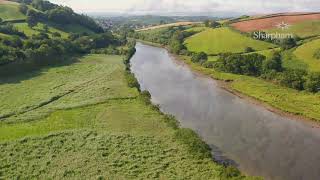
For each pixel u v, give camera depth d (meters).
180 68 112.56
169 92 83.12
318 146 53.34
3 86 78.69
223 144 53.56
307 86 78.44
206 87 88.56
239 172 41.69
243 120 64.38
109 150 46.38
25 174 40.44
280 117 66.06
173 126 55.22
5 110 62.47
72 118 59.41
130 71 102.81
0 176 39.84
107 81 84.94
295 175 44.94
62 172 40.78
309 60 93.12
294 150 51.91
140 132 53.00
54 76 90.00
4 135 51.91
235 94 81.94
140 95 72.00
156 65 117.25
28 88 77.62
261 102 74.62
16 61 96.56
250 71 97.19
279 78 86.25
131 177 40.09
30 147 47.09
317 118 63.62
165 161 43.84
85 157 44.41
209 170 42.00
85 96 72.06
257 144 53.78
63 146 47.50
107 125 56.00
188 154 45.88
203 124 62.06
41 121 58.06
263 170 46.00
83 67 102.56
